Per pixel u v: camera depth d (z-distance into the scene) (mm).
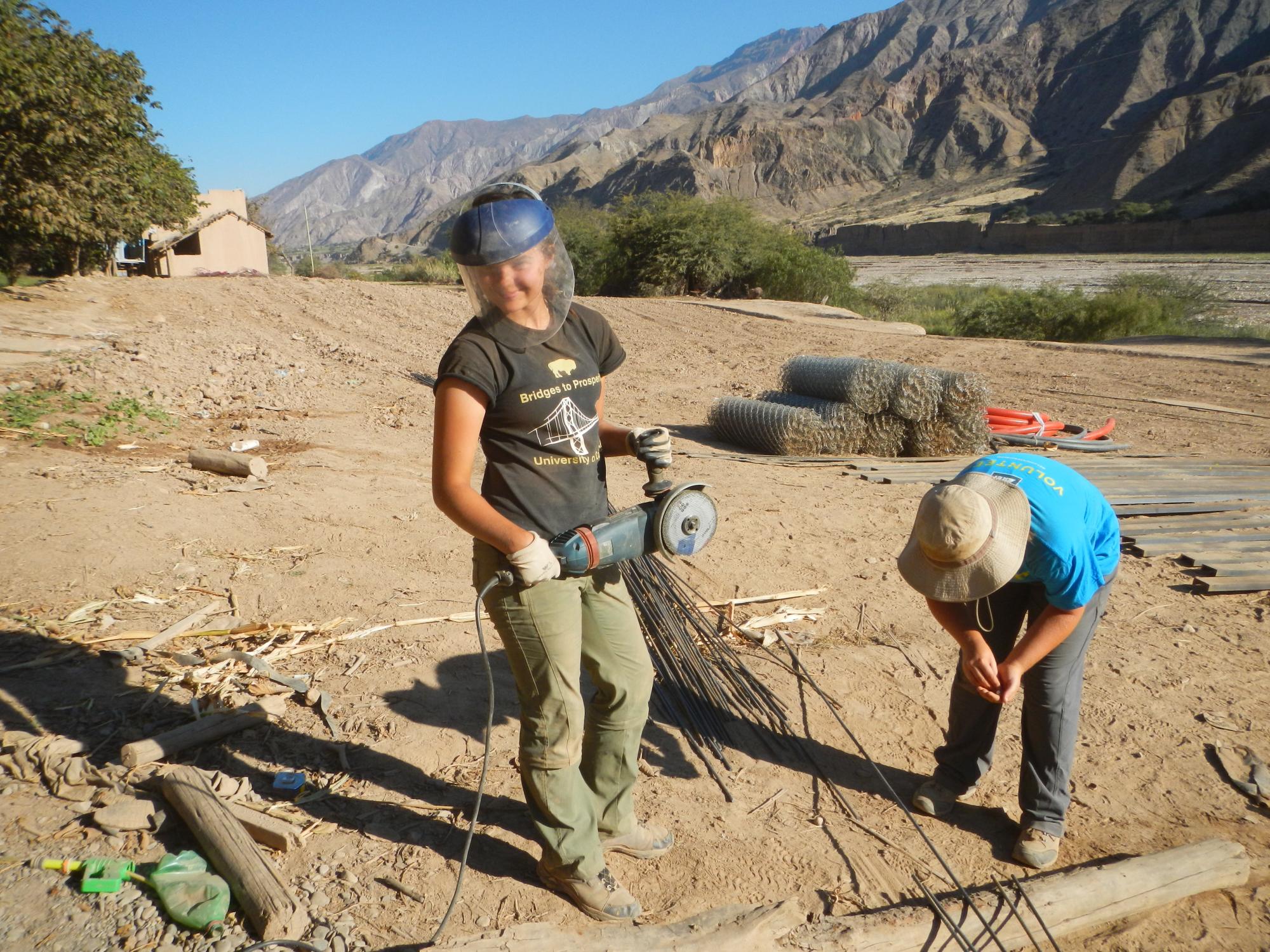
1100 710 4086
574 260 34094
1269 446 10125
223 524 5637
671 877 2920
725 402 9805
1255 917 2912
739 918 2639
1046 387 13977
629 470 7969
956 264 100438
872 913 2797
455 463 2297
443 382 2303
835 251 32312
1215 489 7766
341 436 8562
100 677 3758
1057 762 3061
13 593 4441
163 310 16031
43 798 3018
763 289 31953
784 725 3771
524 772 2670
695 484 2625
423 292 21078
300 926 2535
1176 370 15367
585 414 2525
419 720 3680
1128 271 72062
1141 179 164750
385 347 14586
